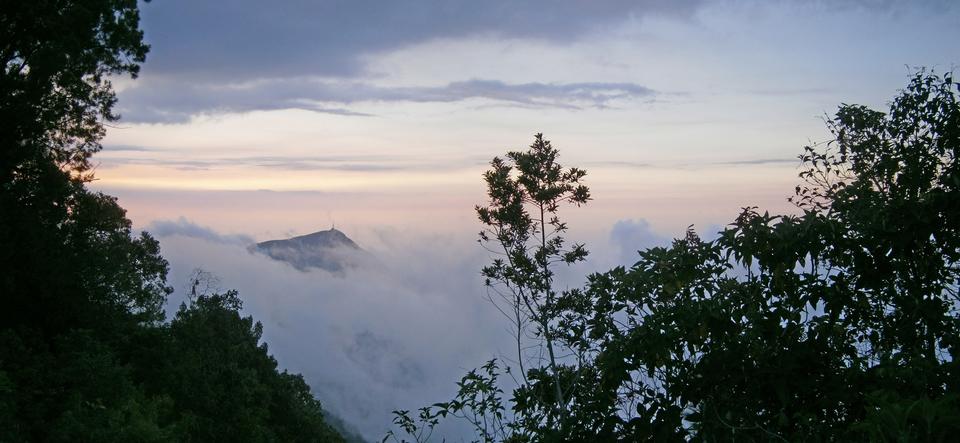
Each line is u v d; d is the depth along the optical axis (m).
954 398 2.33
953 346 4.24
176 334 35.53
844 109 5.60
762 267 4.46
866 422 2.44
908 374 3.76
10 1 19.48
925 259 4.47
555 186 9.97
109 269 29.19
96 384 21.50
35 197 25.19
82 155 25.80
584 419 4.90
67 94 23.34
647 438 4.45
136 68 24.05
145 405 23.77
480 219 10.22
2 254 23.77
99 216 28.20
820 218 4.47
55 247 26.30
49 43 20.22
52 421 19.34
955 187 4.26
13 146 22.58
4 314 25.39
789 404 4.15
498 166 10.29
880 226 4.31
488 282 9.62
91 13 21.05
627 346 4.56
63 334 26.58
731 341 4.38
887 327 4.49
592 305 5.46
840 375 4.21
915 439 2.32
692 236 4.80
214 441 30.30
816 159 5.65
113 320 30.00
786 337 4.34
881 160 5.36
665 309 4.60
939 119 5.18
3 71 21.62
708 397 4.32
